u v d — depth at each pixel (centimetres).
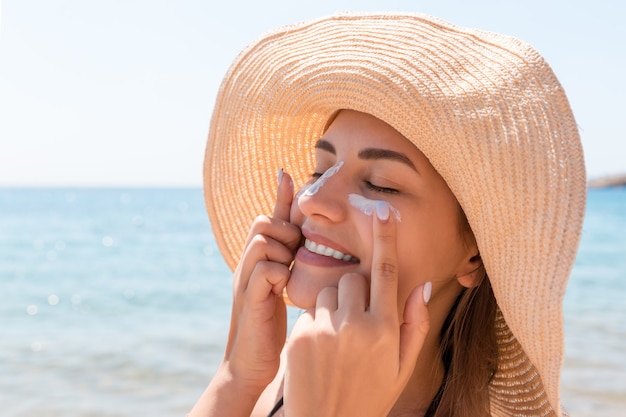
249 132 249
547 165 166
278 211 208
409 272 189
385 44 192
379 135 186
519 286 171
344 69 194
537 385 217
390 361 163
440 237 193
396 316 166
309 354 164
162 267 2495
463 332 215
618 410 697
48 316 1421
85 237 4147
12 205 10050
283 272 192
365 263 181
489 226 175
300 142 245
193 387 833
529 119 171
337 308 167
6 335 1187
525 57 179
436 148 177
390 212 171
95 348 1059
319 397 161
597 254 2780
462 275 205
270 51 232
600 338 1067
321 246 188
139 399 784
